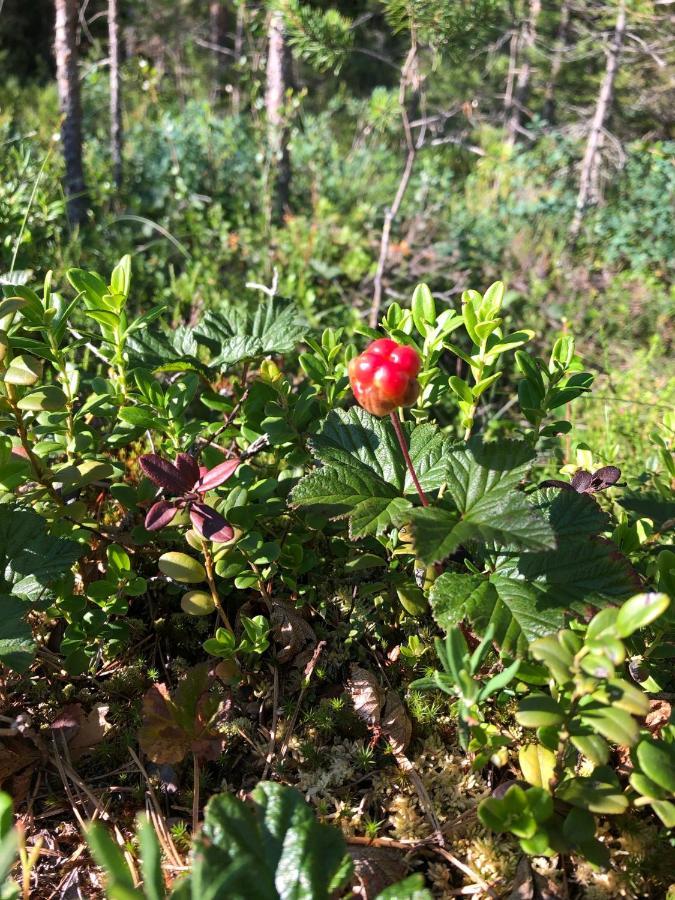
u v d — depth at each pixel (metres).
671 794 0.15
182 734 0.19
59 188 0.62
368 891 0.17
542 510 0.20
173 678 0.23
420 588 0.22
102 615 0.22
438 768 0.20
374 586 0.23
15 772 0.20
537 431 0.23
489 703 0.21
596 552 0.18
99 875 0.18
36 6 1.71
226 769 0.20
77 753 0.21
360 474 0.20
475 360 0.22
